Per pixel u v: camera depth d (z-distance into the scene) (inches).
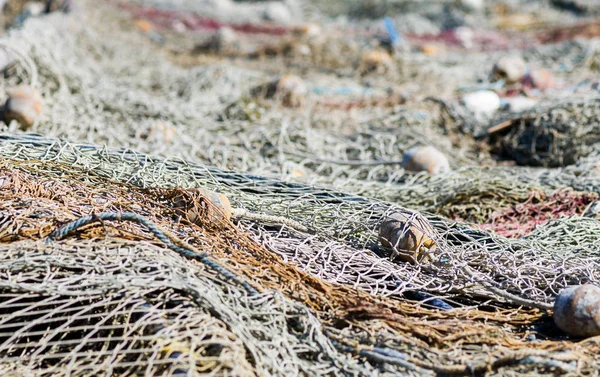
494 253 149.8
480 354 118.2
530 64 375.2
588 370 114.5
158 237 133.9
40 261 124.3
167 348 108.4
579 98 251.4
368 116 280.4
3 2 451.5
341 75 355.6
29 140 182.2
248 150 235.9
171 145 226.4
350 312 125.3
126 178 167.8
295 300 127.9
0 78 262.4
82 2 438.3
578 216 174.4
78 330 119.4
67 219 138.5
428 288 141.1
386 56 363.6
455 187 192.5
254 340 112.7
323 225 160.1
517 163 249.4
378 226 155.7
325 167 227.5
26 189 147.9
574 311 125.6
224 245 140.0
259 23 506.6
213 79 316.2
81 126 231.9
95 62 351.9
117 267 123.8
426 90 323.0
